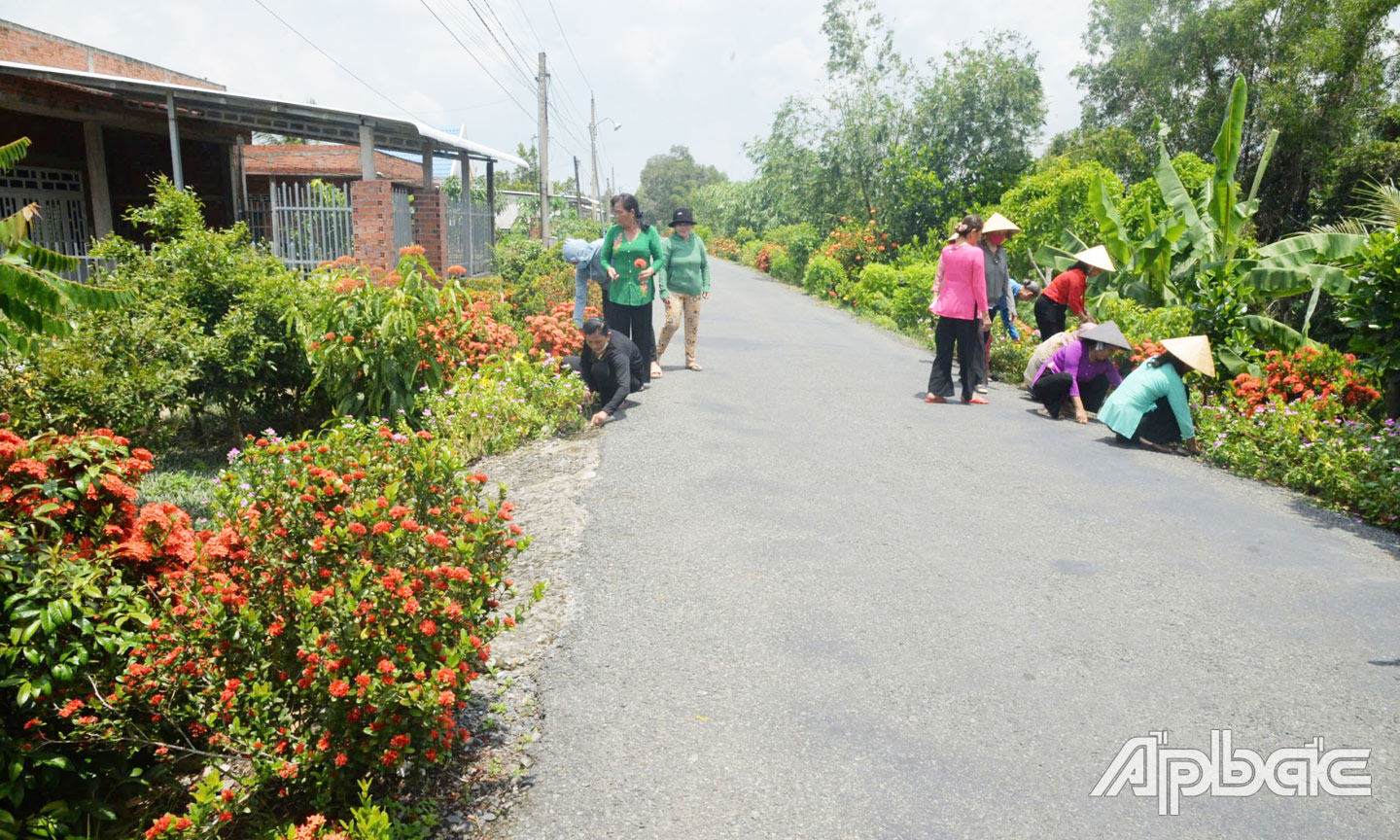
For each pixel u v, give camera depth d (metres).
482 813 3.04
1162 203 17.14
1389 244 7.14
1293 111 25.72
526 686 3.78
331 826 2.88
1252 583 4.85
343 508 3.43
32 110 13.60
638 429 7.79
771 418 8.34
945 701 3.65
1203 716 3.59
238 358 7.82
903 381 10.59
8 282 3.75
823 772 3.20
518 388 7.86
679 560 5.03
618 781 3.17
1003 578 4.84
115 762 3.10
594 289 14.42
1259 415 7.37
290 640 3.07
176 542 3.55
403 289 7.86
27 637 2.88
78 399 5.78
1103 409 7.75
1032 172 24.42
